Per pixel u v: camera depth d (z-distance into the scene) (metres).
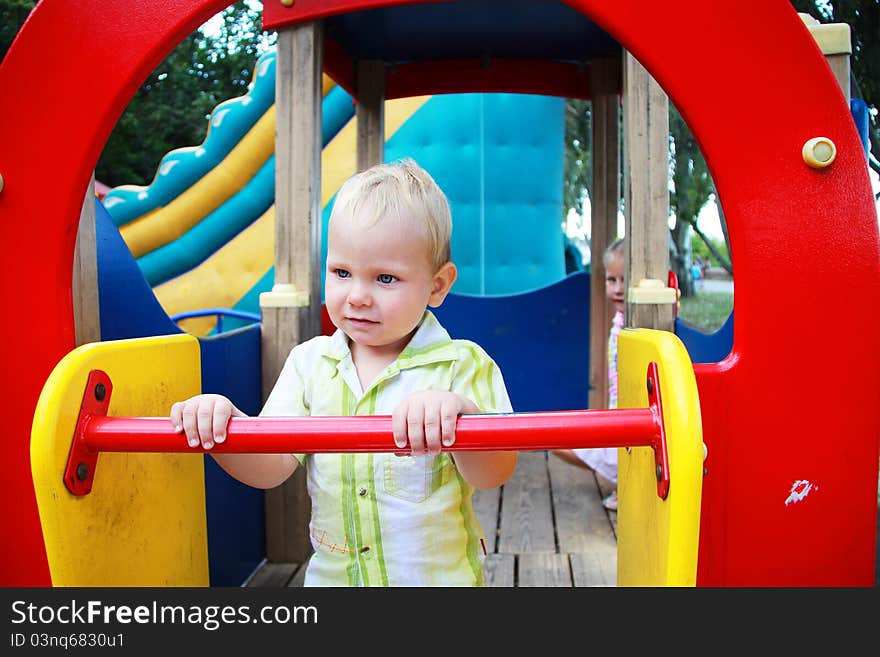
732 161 1.25
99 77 1.28
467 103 3.98
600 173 3.07
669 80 1.24
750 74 1.24
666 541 0.93
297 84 1.95
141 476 1.15
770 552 1.28
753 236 1.25
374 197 1.05
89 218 1.41
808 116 1.24
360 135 2.90
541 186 4.04
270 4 1.94
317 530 1.17
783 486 1.27
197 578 1.35
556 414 0.96
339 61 2.72
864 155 1.24
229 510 1.82
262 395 1.98
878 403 1.26
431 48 2.81
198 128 10.16
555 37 2.73
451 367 1.16
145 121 10.00
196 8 1.27
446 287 1.17
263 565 2.05
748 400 1.27
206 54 10.59
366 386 1.17
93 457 1.01
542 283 4.06
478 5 2.40
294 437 0.95
